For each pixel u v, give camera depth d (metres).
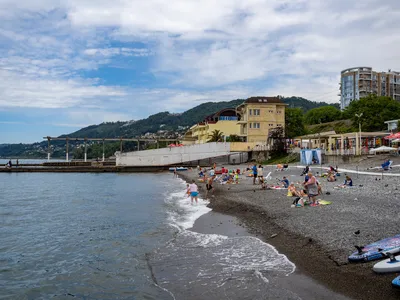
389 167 35.47
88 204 29.67
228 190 32.66
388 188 23.75
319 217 16.59
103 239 16.75
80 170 87.19
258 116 82.25
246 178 43.25
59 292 10.62
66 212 25.45
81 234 18.09
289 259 11.62
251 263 11.58
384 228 13.27
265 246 13.52
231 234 16.19
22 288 11.02
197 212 23.45
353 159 46.69
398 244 10.72
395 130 61.22
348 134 51.69
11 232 18.91
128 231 18.27
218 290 9.59
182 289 9.94
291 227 15.46
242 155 81.25
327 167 45.88
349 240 12.29
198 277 10.73
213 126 100.31
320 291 8.89
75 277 11.79
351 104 115.81
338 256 10.89
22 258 14.13
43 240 17.02
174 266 11.96
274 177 40.81
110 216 23.22
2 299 10.20
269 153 73.50
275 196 25.48
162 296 9.65
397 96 165.12
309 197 20.33
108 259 13.55
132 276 11.48
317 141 67.50
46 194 38.44
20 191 42.09
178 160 84.44
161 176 69.06
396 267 9.00
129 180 59.38
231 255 12.67
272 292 9.10
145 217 22.25
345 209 17.80
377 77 160.88
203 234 16.58
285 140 71.50
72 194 38.12
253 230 16.47
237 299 8.89
